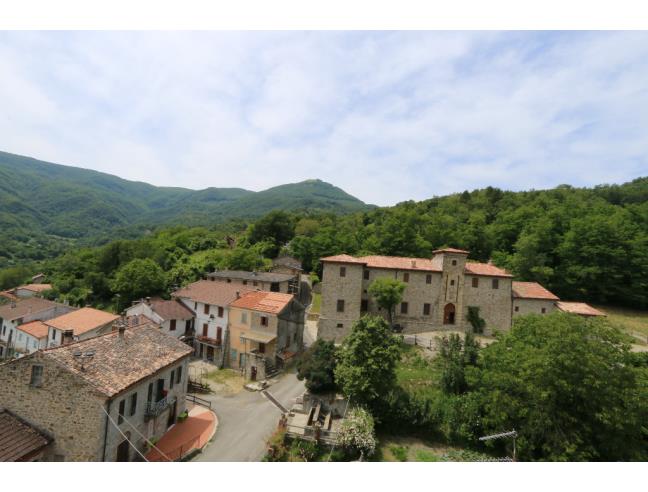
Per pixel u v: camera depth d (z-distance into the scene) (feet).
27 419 59.21
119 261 230.89
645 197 289.33
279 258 235.40
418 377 98.48
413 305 136.77
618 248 169.07
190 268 217.36
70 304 199.52
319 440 75.77
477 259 226.38
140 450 68.85
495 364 81.87
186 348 86.69
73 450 57.57
